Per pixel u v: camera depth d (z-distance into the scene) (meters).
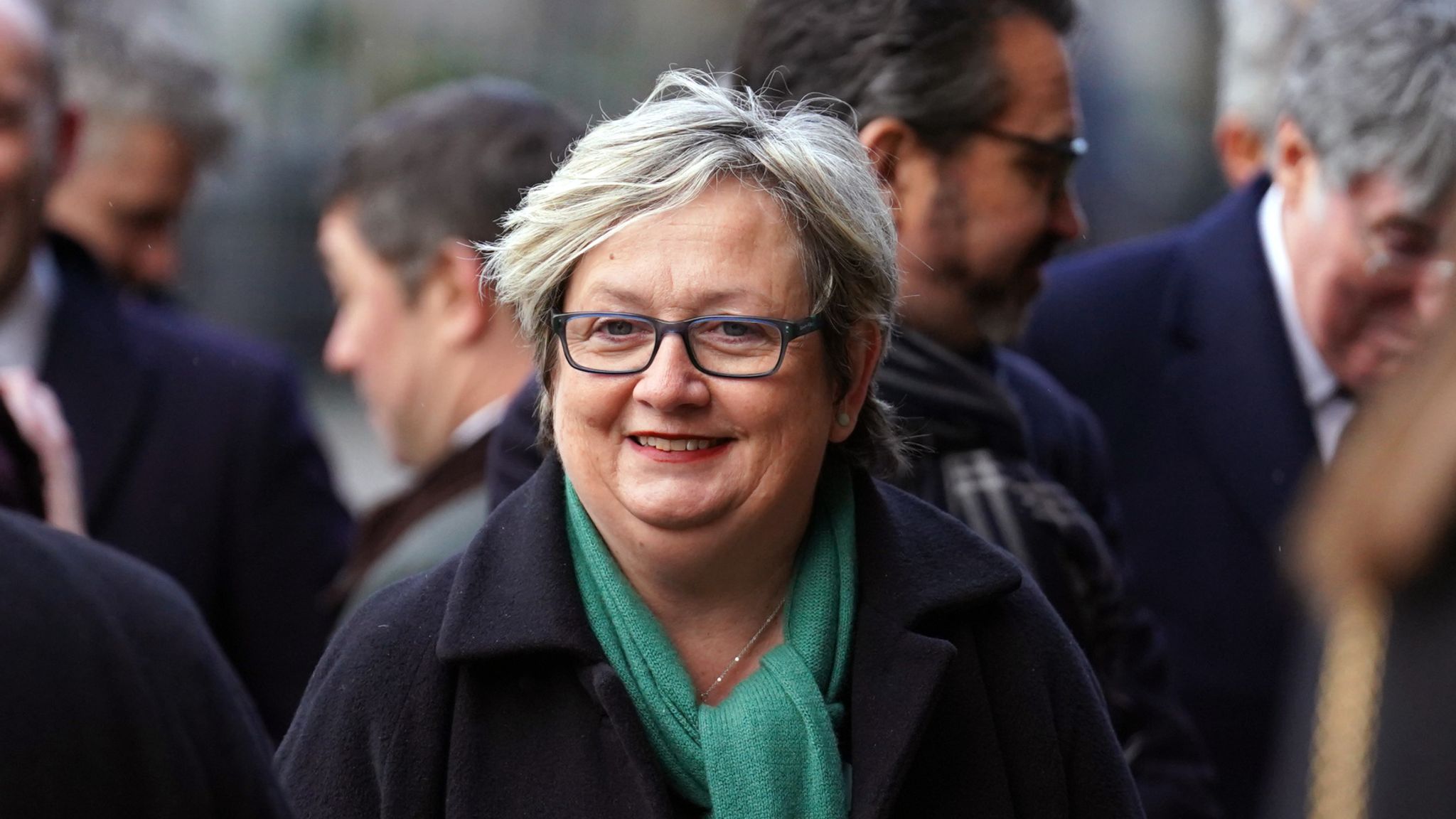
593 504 4.59
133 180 9.73
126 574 3.68
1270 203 8.23
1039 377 7.18
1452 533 3.51
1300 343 7.96
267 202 29.08
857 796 4.46
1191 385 8.10
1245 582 7.89
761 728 4.43
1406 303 7.32
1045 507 5.95
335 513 9.00
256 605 8.52
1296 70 7.59
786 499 4.59
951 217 6.13
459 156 7.13
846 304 4.65
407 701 4.52
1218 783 7.86
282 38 28.41
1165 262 8.42
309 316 30.61
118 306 8.61
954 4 6.09
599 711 4.51
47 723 3.37
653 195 4.45
